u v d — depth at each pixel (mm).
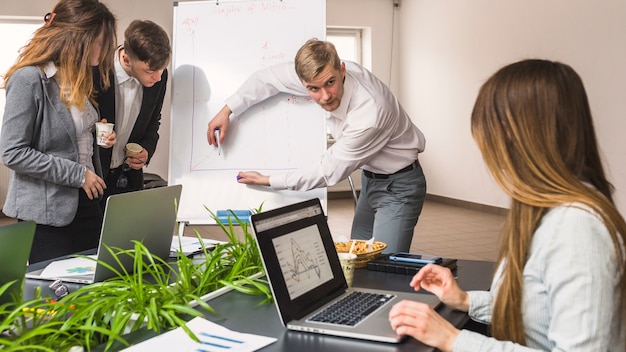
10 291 1433
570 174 1156
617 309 1122
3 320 1381
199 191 3123
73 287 1869
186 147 3164
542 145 1157
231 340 1337
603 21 5801
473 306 1543
